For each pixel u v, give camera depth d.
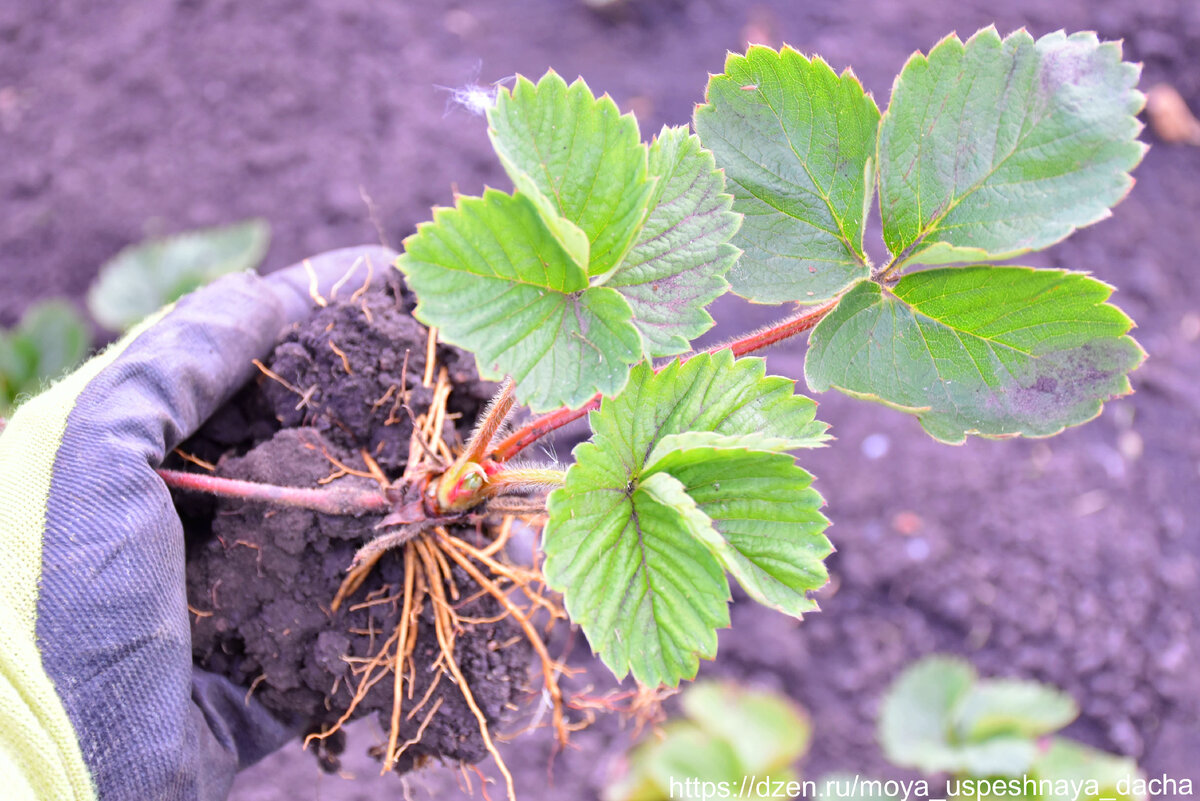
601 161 0.40
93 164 0.91
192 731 0.46
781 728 0.75
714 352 0.42
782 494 0.42
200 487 0.47
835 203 0.43
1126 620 0.80
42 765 0.43
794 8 1.01
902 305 0.43
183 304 0.50
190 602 0.48
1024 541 0.83
